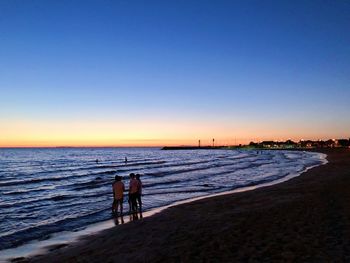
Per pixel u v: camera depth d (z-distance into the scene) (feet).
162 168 208.95
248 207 60.64
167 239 39.88
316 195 65.31
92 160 345.10
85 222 58.75
